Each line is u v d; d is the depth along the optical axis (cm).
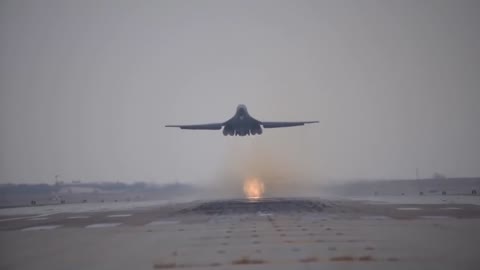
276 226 10894
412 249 7281
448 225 10538
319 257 6756
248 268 6109
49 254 7900
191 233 10081
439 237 8588
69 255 7719
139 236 9938
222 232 10044
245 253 7238
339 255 6875
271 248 7650
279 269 5994
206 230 10544
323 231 9731
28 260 7381
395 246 7588
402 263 6216
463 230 9600
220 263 6512
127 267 6500
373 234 9106
